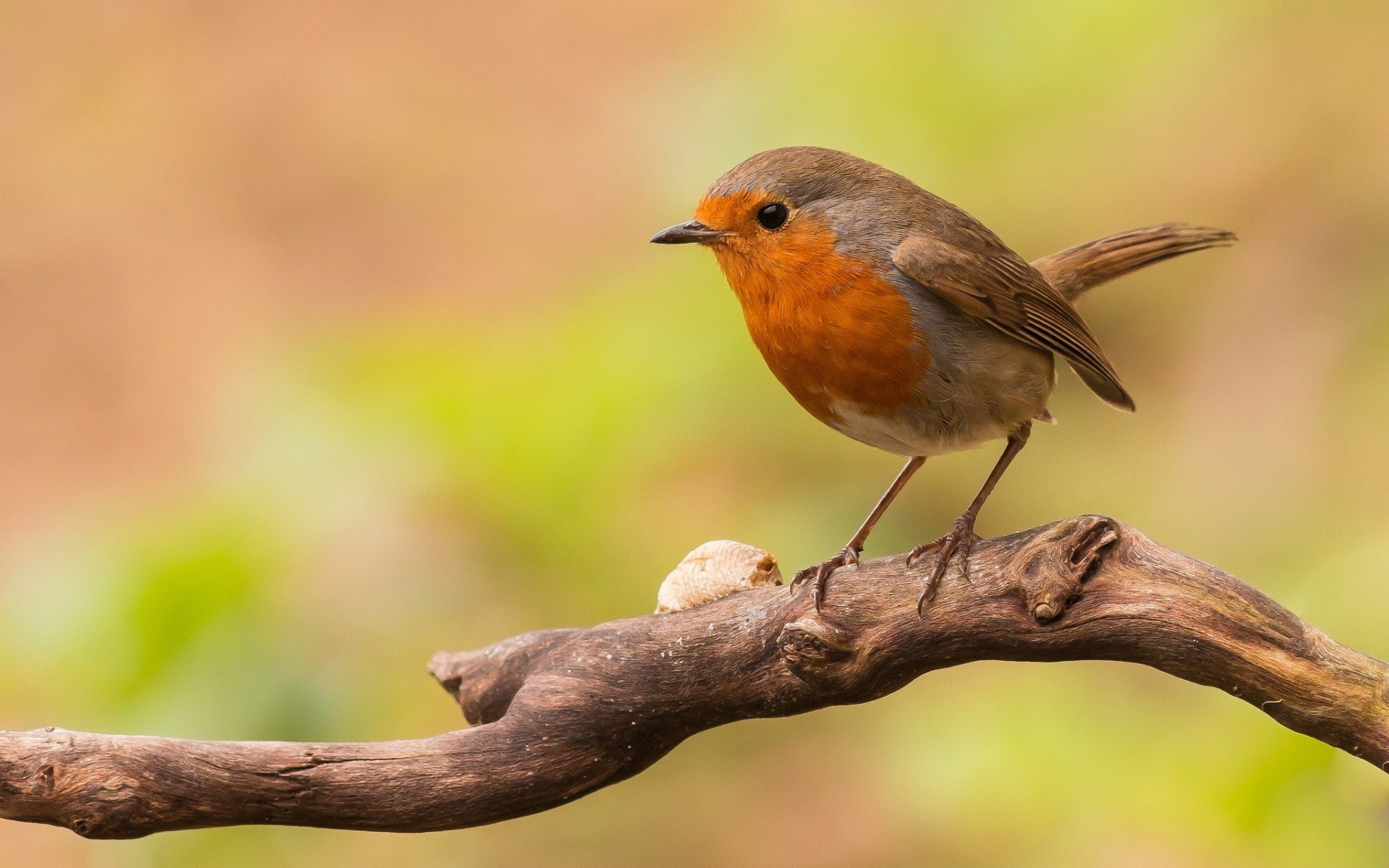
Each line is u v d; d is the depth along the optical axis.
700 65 13.12
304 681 9.24
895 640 6.24
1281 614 5.83
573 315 11.37
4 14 21.61
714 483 11.26
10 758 5.64
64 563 9.38
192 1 22.03
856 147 11.84
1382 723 5.70
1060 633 6.03
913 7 12.20
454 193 19.34
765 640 6.40
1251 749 8.07
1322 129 11.70
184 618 9.18
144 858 9.80
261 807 5.99
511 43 21.70
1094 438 11.82
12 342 17.45
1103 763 9.02
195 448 15.88
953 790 9.20
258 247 18.80
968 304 7.64
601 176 19.19
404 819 6.20
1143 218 12.02
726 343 11.28
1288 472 10.79
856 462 11.42
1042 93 11.71
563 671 6.50
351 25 22.05
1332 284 11.46
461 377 10.27
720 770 11.19
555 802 6.43
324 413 10.01
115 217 19.17
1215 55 11.64
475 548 9.85
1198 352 11.90
